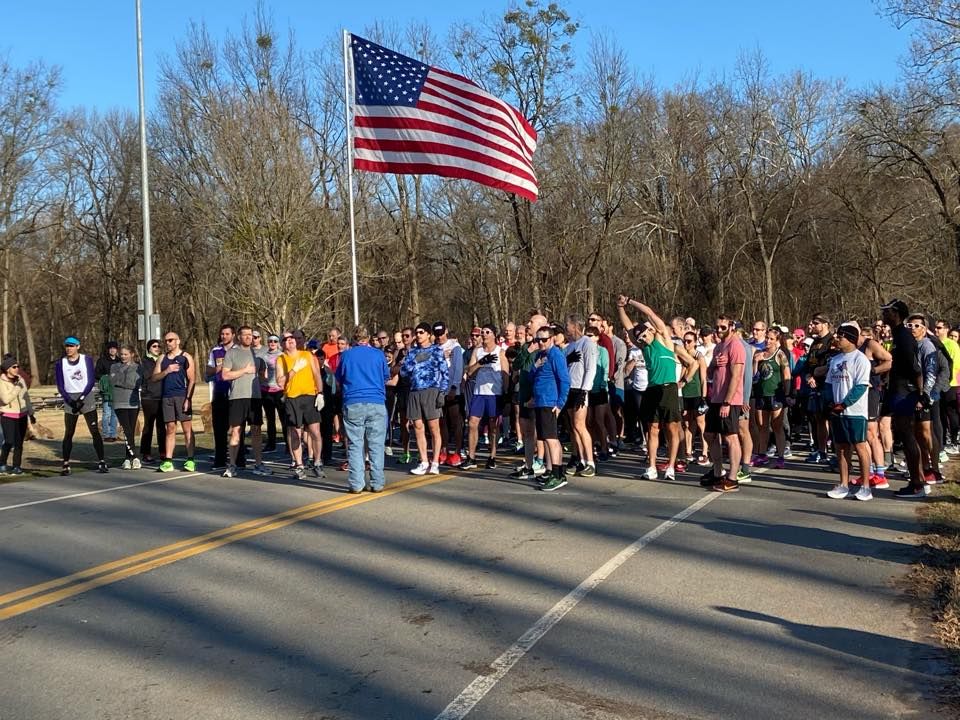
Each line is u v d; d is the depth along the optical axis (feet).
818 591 21.09
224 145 109.70
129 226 173.58
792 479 38.96
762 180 143.43
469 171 54.29
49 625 19.42
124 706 15.01
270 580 22.66
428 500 34.19
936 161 110.93
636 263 141.18
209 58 121.39
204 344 177.88
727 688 15.37
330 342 52.70
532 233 131.64
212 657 17.25
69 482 42.22
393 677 16.03
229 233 110.63
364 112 53.67
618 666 16.42
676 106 143.23
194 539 27.71
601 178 128.06
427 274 154.10
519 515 30.86
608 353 46.70
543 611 19.75
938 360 37.17
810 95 142.41
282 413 49.11
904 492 33.96
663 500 33.73
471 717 14.29
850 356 33.19
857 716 14.21
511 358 48.78
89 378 45.44
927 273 120.16
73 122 165.07
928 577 22.03
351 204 55.06
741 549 25.31
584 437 40.45
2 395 46.03
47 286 190.19
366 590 21.61
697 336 52.21
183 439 63.82
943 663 16.52
